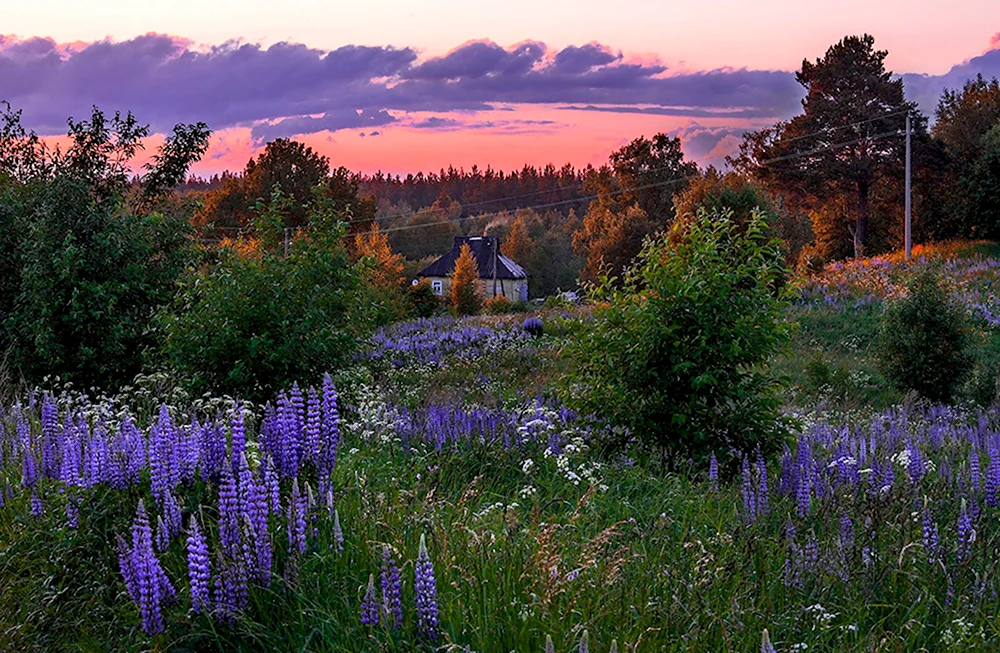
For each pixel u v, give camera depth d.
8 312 14.70
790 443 8.96
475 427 9.77
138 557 4.74
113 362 13.95
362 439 9.50
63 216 14.42
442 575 5.06
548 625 4.44
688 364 8.75
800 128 66.38
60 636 4.90
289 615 4.86
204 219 74.06
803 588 5.27
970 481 7.68
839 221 69.75
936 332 20.23
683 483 8.13
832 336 28.44
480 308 62.72
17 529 5.77
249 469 5.68
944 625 4.96
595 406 9.41
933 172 61.31
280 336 11.36
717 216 9.53
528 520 6.85
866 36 65.88
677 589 4.96
